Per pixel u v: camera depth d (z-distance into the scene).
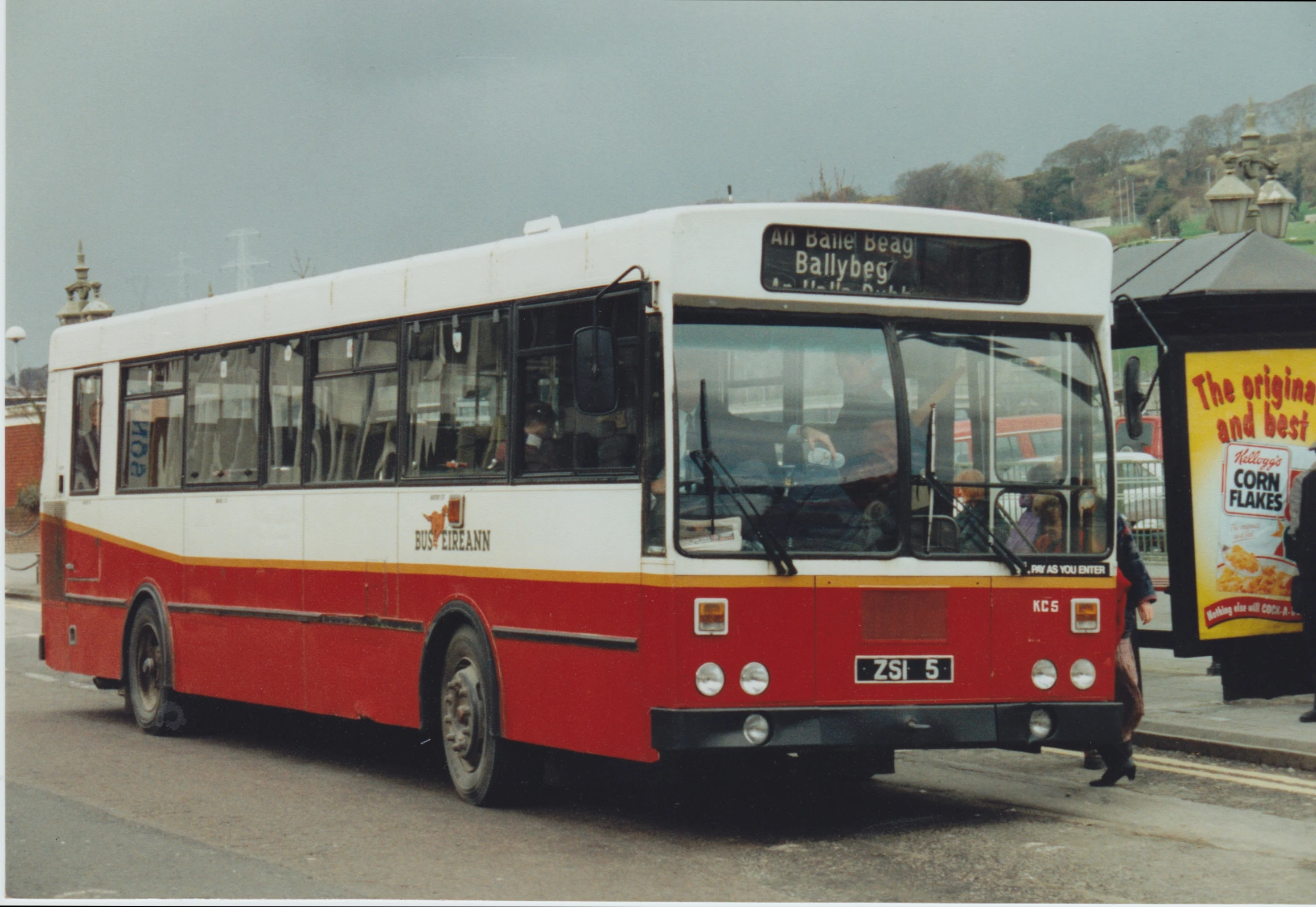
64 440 13.73
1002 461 7.88
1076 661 7.89
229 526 11.20
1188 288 11.37
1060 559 7.89
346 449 9.94
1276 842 7.52
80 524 13.39
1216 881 6.70
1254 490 11.45
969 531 7.74
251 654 10.88
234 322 11.28
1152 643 11.82
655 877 6.80
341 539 9.89
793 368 7.54
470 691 8.65
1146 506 14.48
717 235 7.45
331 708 10.00
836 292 7.63
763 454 7.43
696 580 7.24
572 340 7.97
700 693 7.21
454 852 7.38
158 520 12.14
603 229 7.80
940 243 7.85
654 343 7.38
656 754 7.27
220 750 11.23
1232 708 11.55
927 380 7.77
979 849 7.36
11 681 16.20
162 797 9.05
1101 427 8.12
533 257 8.31
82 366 13.46
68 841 7.71
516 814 8.42
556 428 8.06
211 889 6.61
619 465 7.58
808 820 8.16
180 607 11.78
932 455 7.71
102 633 12.99
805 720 7.30
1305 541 10.66
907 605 7.56
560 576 7.93
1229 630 11.40
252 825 8.13
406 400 9.35
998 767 9.95
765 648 7.31
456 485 8.80
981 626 7.69
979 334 7.92
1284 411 11.51
